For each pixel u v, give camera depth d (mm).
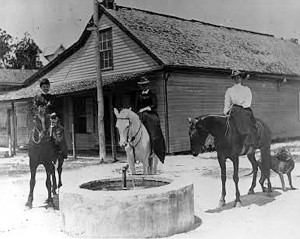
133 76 16781
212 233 5781
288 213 6625
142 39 17484
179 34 19641
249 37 23328
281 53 22750
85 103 20844
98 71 16109
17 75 34500
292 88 20953
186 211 6020
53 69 22406
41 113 7910
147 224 5629
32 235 6043
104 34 19484
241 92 7645
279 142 20031
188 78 17172
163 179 6996
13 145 20438
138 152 8414
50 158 7949
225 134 7125
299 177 10531
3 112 26688
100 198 5676
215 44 20297
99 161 15914
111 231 5645
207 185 9734
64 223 6086
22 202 8688
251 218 6477
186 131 16984
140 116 8805
